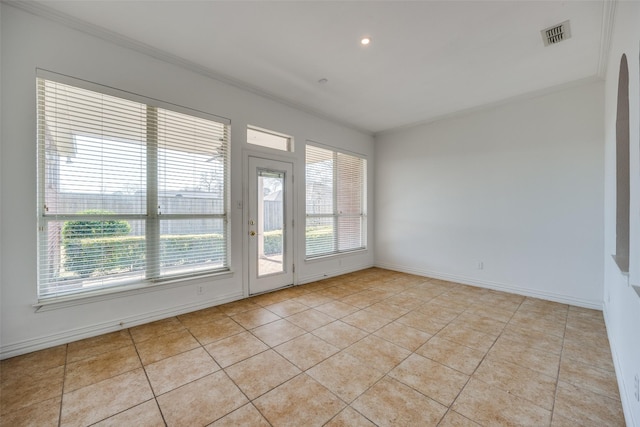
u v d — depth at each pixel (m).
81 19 2.31
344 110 4.28
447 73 3.16
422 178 4.86
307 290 3.97
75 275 2.45
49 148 2.32
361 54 2.79
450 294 3.80
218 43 2.63
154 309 2.85
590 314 3.08
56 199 2.36
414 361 2.15
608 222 2.82
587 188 3.29
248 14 2.24
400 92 3.64
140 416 1.58
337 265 4.89
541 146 3.61
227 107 3.36
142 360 2.13
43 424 1.52
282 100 3.89
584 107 3.30
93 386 1.83
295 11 2.21
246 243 3.60
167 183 2.95
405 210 5.09
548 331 2.66
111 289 2.60
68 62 2.35
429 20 2.29
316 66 3.02
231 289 3.46
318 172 4.62
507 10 2.17
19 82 2.16
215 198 3.33
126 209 2.70
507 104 3.90
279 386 1.84
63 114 2.38
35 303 2.23
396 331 2.66
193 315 3.02
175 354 2.22
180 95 2.98
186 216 3.10
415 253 4.95
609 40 2.47
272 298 3.61
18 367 2.02
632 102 1.53
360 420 1.55
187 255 3.12
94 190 2.52
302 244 4.32
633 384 1.43
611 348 2.30
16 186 2.16
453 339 2.50
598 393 1.78
